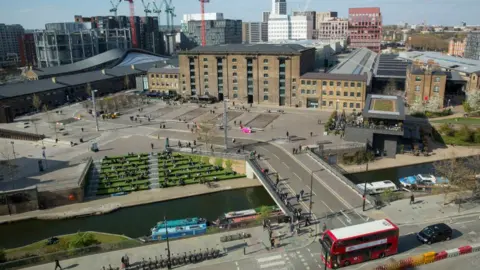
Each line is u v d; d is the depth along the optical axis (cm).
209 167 11544
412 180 10356
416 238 6969
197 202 9969
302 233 7250
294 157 11425
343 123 14188
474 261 6325
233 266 6356
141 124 15938
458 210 7962
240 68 19175
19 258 6925
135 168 11356
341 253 6119
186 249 6881
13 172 10869
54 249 7212
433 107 16075
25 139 14638
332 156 11944
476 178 9400
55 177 10662
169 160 11850
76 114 17850
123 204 9700
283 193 8869
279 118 16388
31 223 9138
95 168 11394
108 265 6475
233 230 7475
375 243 6275
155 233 7750
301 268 6256
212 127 14512
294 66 18025
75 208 9550
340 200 8525
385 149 12544
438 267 6184
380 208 8125
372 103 13738
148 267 6347
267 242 7025
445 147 13525
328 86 17575
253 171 10769
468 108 16400
